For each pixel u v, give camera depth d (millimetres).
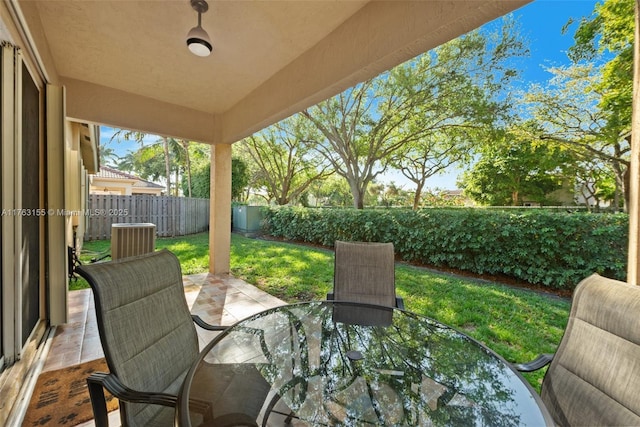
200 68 2965
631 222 1361
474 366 1488
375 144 8984
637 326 1049
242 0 1984
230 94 3664
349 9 2080
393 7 1847
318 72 2480
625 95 5254
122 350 1182
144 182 17969
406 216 5953
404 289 4176
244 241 8898
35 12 2035
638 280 1332
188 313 1651
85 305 3320
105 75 3123
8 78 1815
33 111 2301
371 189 14805
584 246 3891
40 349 2264
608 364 1090
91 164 7664
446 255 5270
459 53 6730
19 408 1641
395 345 1730
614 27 5164
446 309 3414
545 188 8680
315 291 4176
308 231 8430
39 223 2492
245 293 3926
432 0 1639
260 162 12258
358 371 1510
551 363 1291
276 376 1445
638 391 980
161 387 1292
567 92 6250
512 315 3248
